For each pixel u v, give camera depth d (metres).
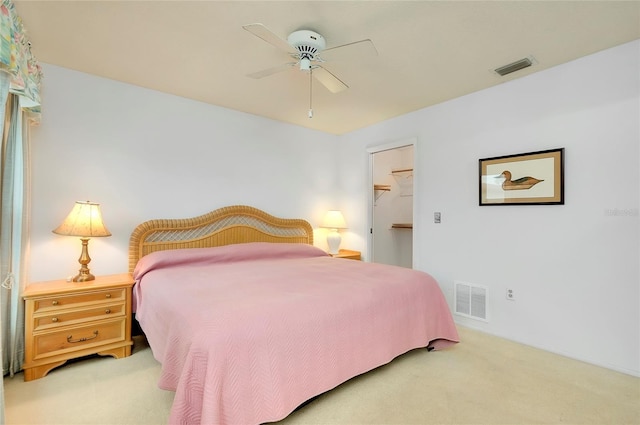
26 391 1.95
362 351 1.97
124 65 2.61
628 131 2.24
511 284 2.84
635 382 2.11
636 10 1.85
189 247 3.26
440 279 3.38
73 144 2.71
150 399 1.87
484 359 2.45
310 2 1.80
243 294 1.92
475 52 2.35
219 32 2.12
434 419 1.72
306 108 3.60
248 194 3.79
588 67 2.41
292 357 1.62
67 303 2.26
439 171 3.40
